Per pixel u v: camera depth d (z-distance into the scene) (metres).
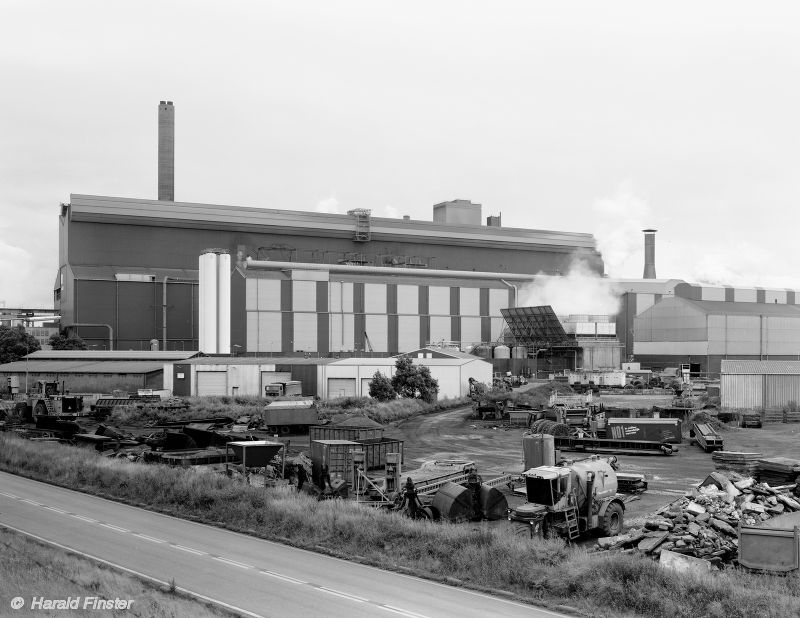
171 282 172.62
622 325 193.75
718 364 161.38
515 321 179.38
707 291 178.50
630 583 26.42
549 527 33.59
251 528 37.22
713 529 32.50
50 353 137.62
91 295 166.62
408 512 38.28
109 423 87.25
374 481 46.56
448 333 193.50
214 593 27.20
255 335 169.75
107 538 35.25
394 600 26.52
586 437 70.31
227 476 47.66
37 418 78.44
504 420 92.69
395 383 112.12
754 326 165.50
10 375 124.06
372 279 185.12
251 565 30.97
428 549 31.92
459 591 27.70
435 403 110.62
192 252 190.25
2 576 27.45
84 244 179.12
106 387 115.69
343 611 25.31
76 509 41.84
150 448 65.56
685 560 28.83
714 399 104.88
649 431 69.12
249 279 169.88
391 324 186.38
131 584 27.22
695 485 49.88
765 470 45.91
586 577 27.41
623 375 136.50
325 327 177.62
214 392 111.44
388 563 31.05
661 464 59.59
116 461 54.19
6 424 83.75
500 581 28.58
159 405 94.25
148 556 32.19
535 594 27.33
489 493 38.88
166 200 194.12
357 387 113.50
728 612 24.27
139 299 170.12
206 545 34.22
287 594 27.11
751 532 27.81
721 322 162.25
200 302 162.25
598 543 33.03
